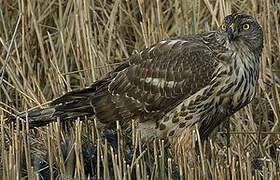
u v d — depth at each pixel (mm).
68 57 14258
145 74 11242
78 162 10359
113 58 14234
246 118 13445
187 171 10211
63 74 13305
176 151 11195
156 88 11133
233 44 10719
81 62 14070
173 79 10984
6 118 12141
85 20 13211
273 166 10156
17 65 13156
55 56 13320
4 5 14258
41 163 11211
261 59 13305
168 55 11133
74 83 14422
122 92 11406
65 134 12016
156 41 13508
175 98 11016
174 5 14734
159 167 10750
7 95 12883
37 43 14148
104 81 11633
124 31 15062
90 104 11477
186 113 11008
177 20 14297
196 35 11484
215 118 11156
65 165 10914
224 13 13430
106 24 14680
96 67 13234
